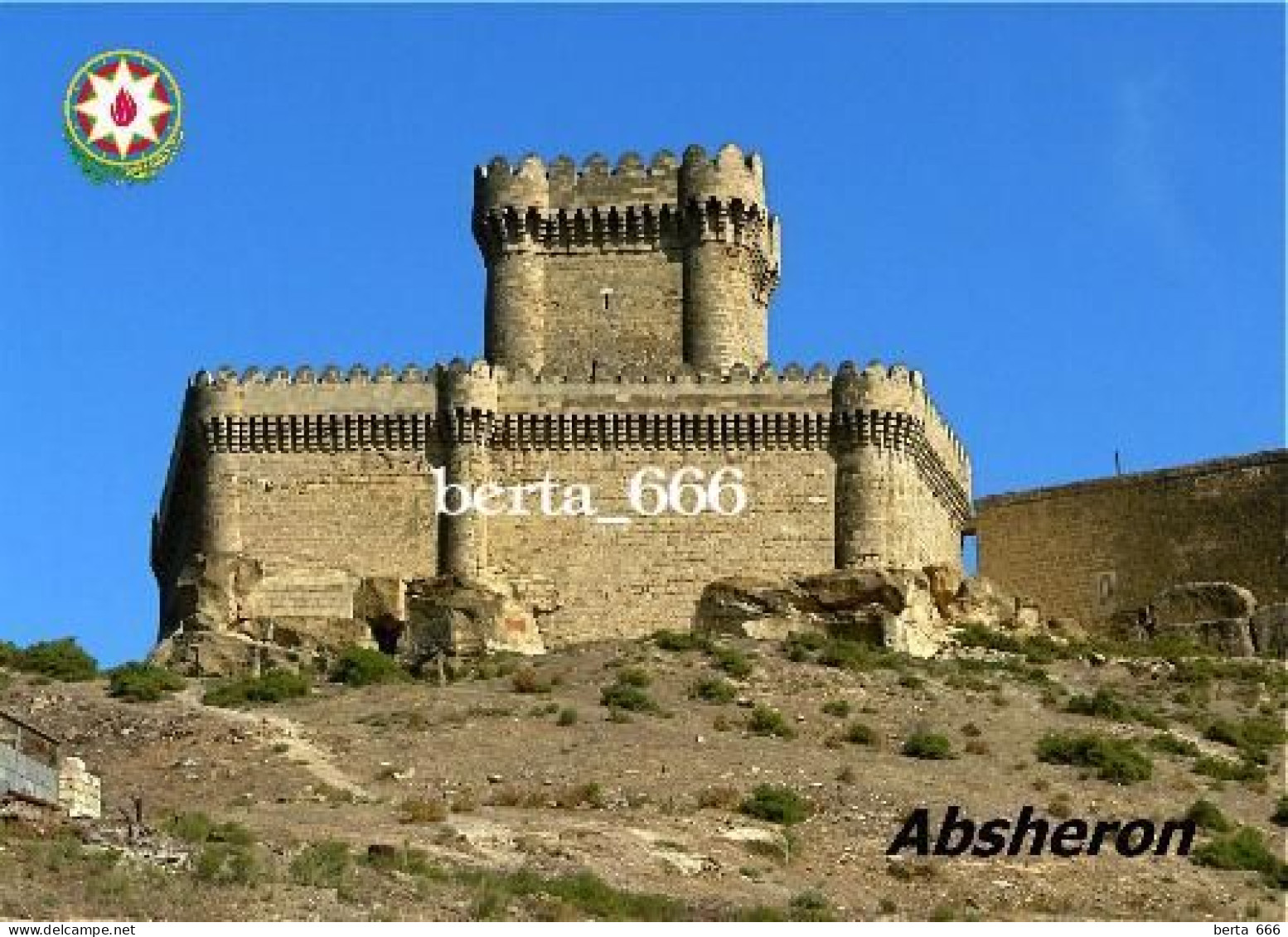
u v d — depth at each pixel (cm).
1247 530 13862
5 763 8412
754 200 14012
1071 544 14225
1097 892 9150
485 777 10200
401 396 13275
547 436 13250
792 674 12012
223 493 13250
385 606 12988
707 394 13250
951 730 11300
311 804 9619
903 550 13188
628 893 8319
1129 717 11862
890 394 13212
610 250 14050
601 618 13062
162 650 12700
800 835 9575
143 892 7475
